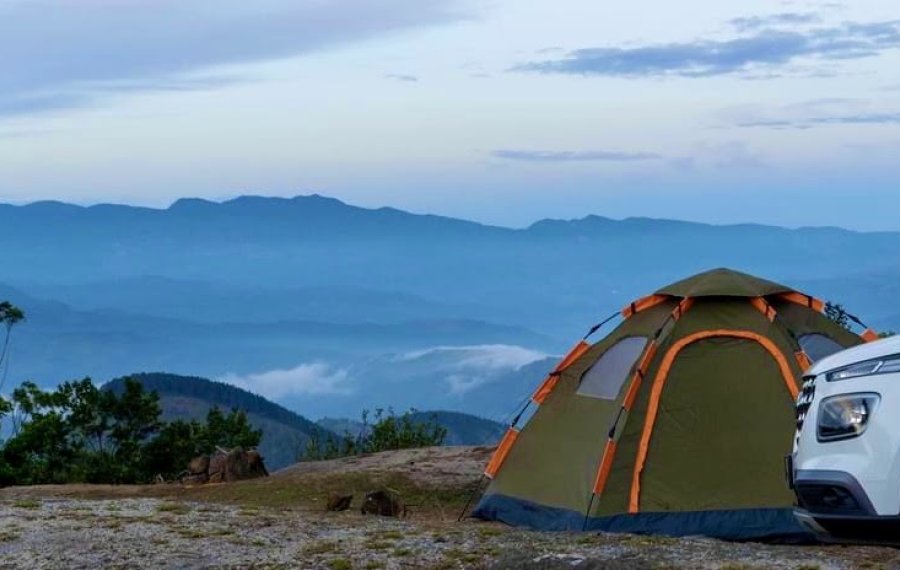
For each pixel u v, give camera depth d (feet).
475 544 30.60
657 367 40.68
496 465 44.24
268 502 50.98
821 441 23.65
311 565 28.30
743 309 41.39
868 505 22.56
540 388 44.45
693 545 29.53
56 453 95.96
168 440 98.53
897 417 22.50
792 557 27.20
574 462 41.19
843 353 24.49
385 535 32.50
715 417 39.78
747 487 38.50
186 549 30.81
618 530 38.68
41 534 33.58
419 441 83.25
